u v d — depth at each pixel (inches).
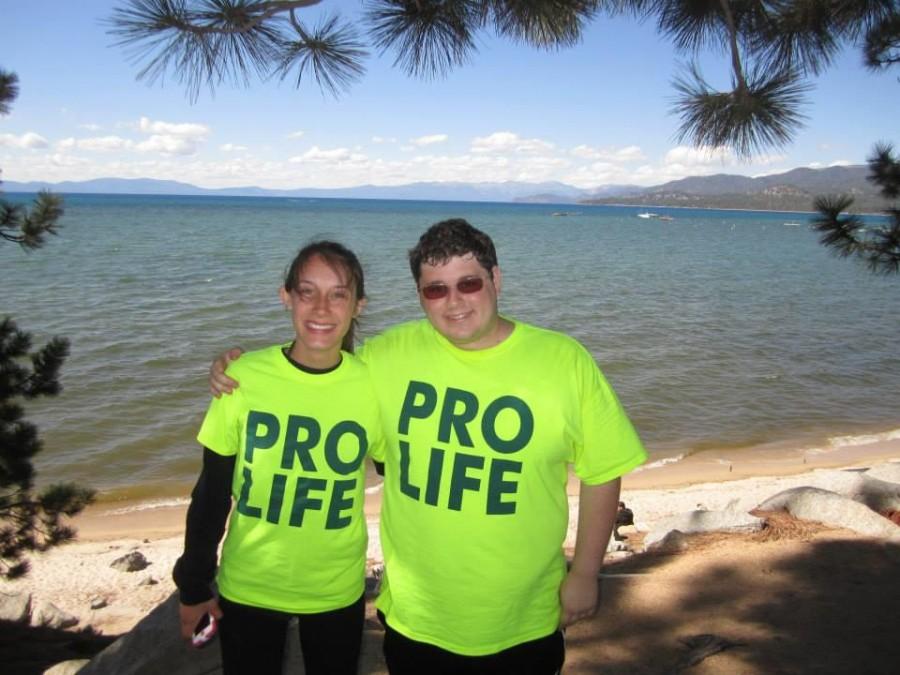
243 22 141.8
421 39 169.8
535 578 86.5
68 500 281.3
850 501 248.7
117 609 346.3
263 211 6663.4
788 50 178.2
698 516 247.6
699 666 145.3
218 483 91.3
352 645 96.2
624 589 183.3
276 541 91.3
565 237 4013.3
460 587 85.2
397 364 90.4
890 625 161.0
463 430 84.9
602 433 86.3
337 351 93.7
